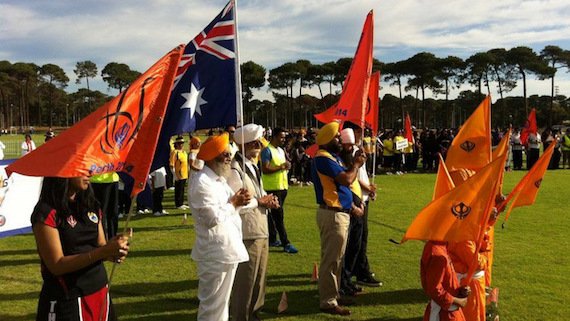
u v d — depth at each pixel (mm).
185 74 4512
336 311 5289
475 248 3699
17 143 39906
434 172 22547
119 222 10648
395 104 90688
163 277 6559
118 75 91688
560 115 77812
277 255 7695
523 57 64562
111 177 7980
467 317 4066
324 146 5270
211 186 4016
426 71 70625
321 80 81312
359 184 6012
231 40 4551
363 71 6168
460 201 3396
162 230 9734
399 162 22141
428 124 92188
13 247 8336
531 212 11430
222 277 4051
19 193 8906
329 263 5211
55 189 2828
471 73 69500
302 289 6133
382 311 5422
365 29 6203
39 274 6734
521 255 7578
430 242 3574
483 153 4688
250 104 93812
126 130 2951
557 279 6414
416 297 5855
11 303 5574
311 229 9742
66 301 2869
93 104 115000
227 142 4164
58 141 2799
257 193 4816
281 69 80438
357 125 6133
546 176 19875
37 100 106875
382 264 7184
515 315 5227
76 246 2902
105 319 3047
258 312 4781
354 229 5828
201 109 4504
